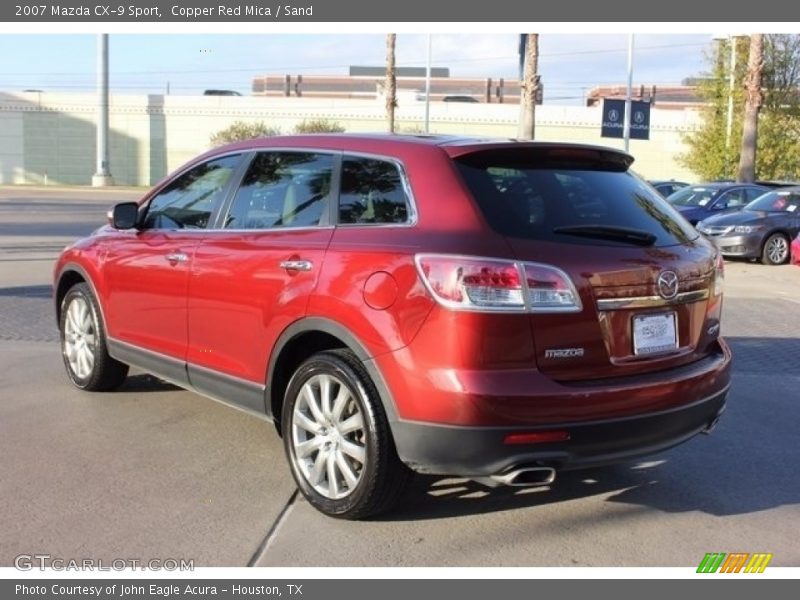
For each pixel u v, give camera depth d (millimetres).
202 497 4445
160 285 5320
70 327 6434
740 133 36000
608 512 4410
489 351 3617
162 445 5238
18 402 6090
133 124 63562
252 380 4645
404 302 3768
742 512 4453
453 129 58656
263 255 4555
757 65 25516
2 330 8516
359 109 60281
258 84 109375
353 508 4062
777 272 15516
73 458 4977
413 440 3750
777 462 5242
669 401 4016
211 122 62844
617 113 27500
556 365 3740
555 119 56562
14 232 19203
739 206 19969
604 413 3781
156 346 5445
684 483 4859
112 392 6391
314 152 4664
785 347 8586
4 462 4883
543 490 4695
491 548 3961
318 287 4156
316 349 4469
